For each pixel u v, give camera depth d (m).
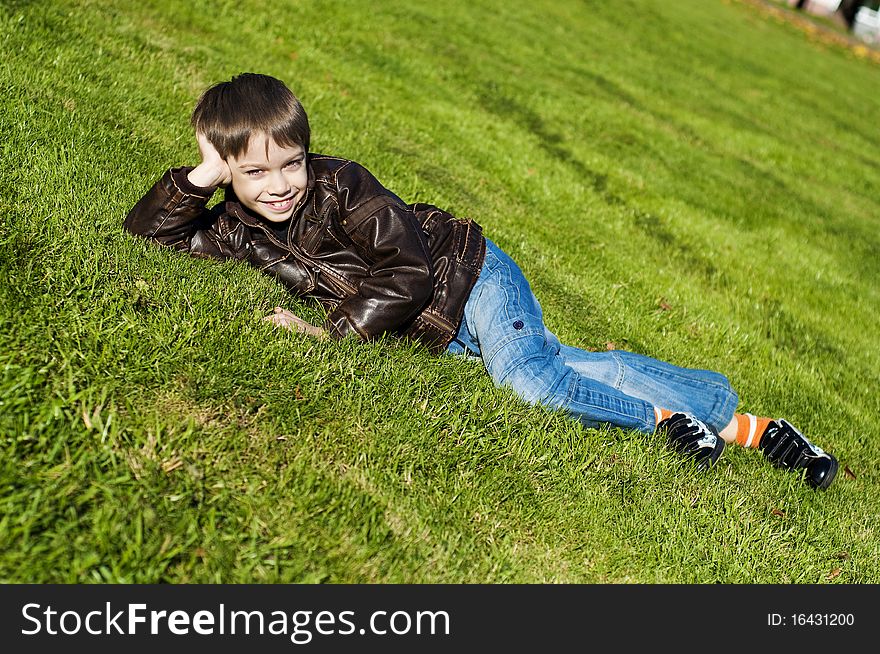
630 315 5.05
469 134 7.66
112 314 2.69
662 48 17.11
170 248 3.10
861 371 5.68
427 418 2.84
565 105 10.27
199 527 2.22
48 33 5.47
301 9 9.46
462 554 2.48
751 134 12.65
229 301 2.94
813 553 3.07
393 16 11.05
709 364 4.81
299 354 2.83
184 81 5.82
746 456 3.57
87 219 3.12
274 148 2.77
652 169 9.00
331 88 7.32
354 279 3.10
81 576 2.02
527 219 6.12
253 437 2.53
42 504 2.09
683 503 2.99
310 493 2.45
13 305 2.57
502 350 3.12
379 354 3.00
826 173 11.95
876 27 35.59
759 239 7.89
